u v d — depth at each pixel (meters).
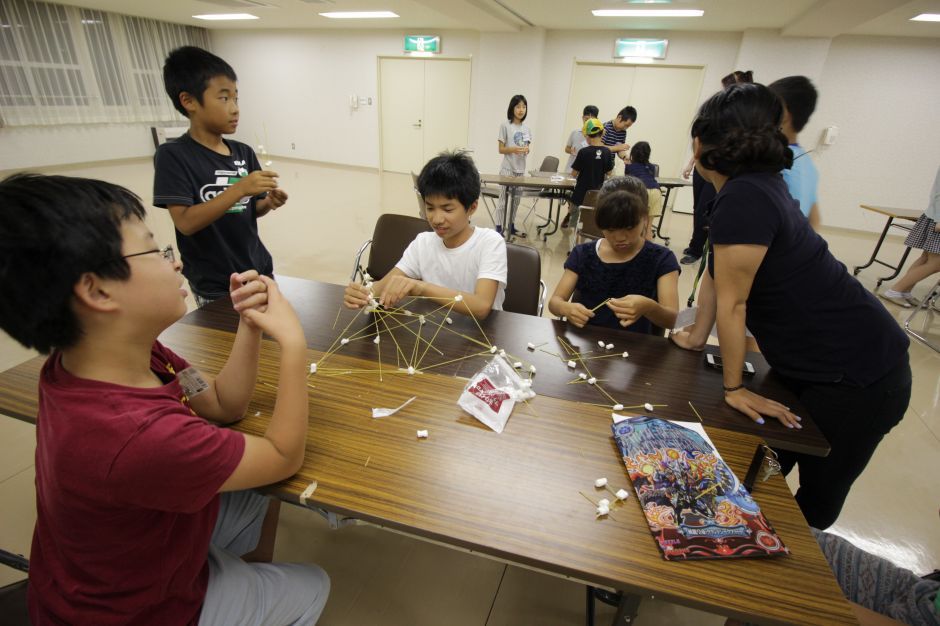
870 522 1.65
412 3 5.54
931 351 2.92
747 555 0.67
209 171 1.63
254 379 0.88
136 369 0.64
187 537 0.69
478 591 1.33
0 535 1.41
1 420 1.84
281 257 4.09
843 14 4.26
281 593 0.90
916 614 0.86
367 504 0.72
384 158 8.71
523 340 1.27
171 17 7.55
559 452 0.86
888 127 5.62
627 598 0.86
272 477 0.71
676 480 0.78
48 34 6.57
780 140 0.91
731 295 0.97
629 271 1.61
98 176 6.79
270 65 8.95
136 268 0.56
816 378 1.09
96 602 0.65
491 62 6.78
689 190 6.71
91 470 0.55
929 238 3.44
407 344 1.22
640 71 6.50
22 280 0.49
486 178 4.61
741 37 5.91
